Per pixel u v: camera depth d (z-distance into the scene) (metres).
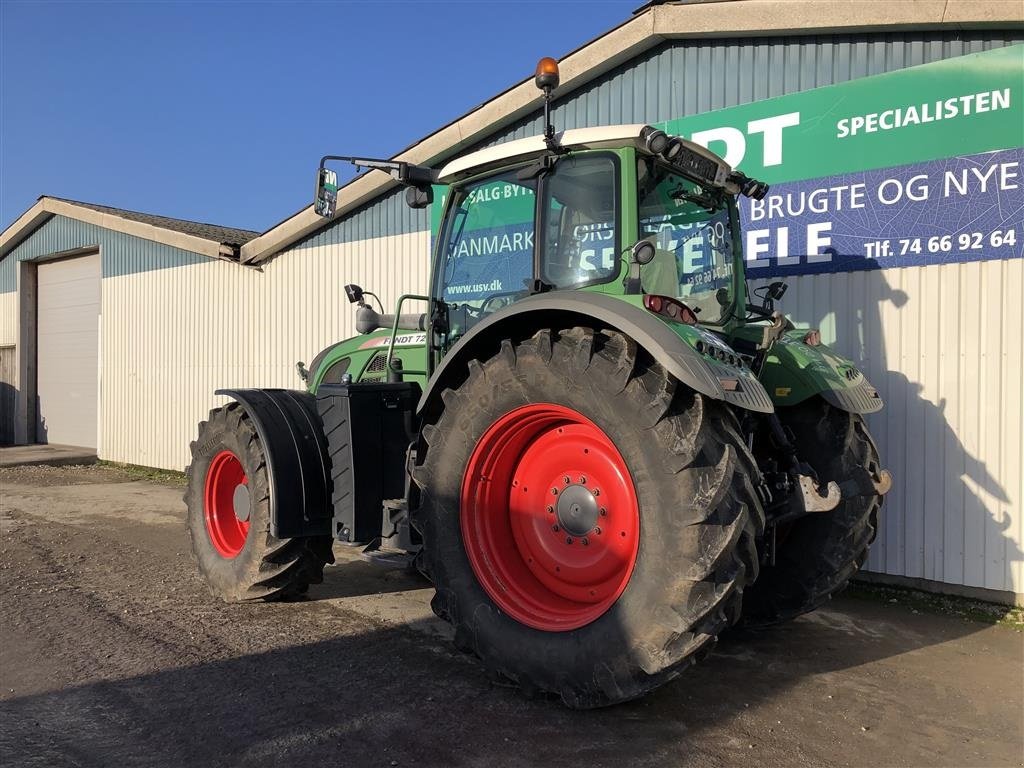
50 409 15.69
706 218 4.14
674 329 3.02
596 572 3.29
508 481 3.62
